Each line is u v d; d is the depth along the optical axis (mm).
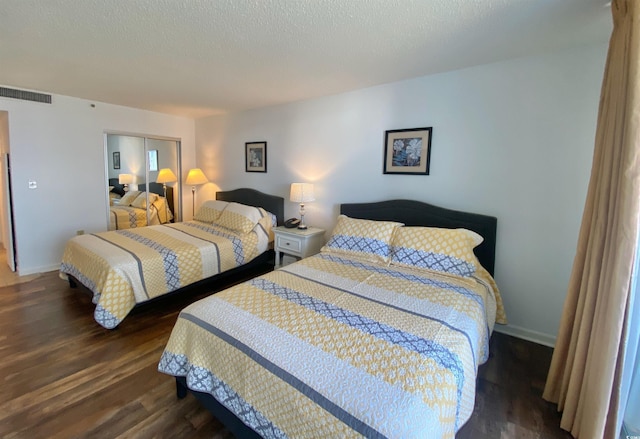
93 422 1590
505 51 2160
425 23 1755
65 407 1684
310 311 1645
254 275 3781
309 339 1385
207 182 5000
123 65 2500
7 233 3697
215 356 1455
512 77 2322
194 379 1480
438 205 2744
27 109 3467
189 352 1574
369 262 2539
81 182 3953
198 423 1600
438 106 2670
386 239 2625
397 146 2922
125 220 4438
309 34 1908
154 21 1766
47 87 3285
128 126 4293
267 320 1543
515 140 2352
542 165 2268
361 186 3230
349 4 1565
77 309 2811
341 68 2527
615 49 1420
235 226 3604
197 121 5051
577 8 1589
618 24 1398
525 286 2414
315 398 1092
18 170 3477
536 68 2232
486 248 2473
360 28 1821
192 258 2936
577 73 2100
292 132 3783
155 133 4617
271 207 3994
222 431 1552
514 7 1582
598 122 1547
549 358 2201
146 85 3104
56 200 3777
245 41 2018
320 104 3477
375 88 3027
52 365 2035
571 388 1550
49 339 2336
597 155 1539
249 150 4305
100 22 1782
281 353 1293
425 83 2721
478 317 1731
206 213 4113
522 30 1838
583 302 1569
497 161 2438
